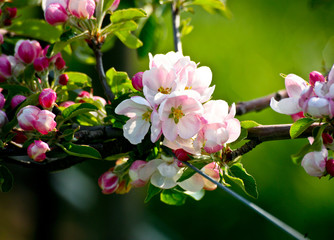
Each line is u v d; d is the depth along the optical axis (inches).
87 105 51.6
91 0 52.2
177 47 58.0
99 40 53.5
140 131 50.9
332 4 72.5
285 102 51.0
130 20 53.2
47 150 51.3
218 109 50.5
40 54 54.0
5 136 51.5
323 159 50.9
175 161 51.4
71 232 84.4
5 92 54.5
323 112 49.9
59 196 88.4
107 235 76.9
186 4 59.1
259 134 51.3
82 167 91.2
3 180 52.3
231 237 129.8
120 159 53.7
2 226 98.1
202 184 51.6
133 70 69.5
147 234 84.8
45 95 51.3
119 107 50.7
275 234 127.9
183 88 50.2
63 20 52.4
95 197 83.0
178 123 50.3
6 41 57.1
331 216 128.6
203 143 50.6
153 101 50.2
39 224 88.9
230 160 51.1
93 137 51.8
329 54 60.2
